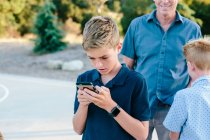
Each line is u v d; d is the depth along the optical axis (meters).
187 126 2.63
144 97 2.44
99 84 2.45
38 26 18.75
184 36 3.58
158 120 3.68
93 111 2.44
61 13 26.75
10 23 26.47
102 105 2.29
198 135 2.58
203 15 17.81
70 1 26.44
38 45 18.58
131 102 2.42
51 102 9.23
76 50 18.23
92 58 2.28
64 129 6.74
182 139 2.68
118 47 2.35
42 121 7.35
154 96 3.65
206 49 2.63
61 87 11.43
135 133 2.38
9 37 26.41
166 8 3.51
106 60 2.28
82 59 16.20
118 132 2.41
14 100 9.57
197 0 17.69
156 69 3.64
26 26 27.23
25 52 18.75
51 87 11.44
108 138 2.42
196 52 2.63
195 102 2.58
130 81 2.40
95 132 2.45
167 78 3.62
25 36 26.98
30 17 27.34
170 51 3.59
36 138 6.23
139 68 3.76
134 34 3.77
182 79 3.63
